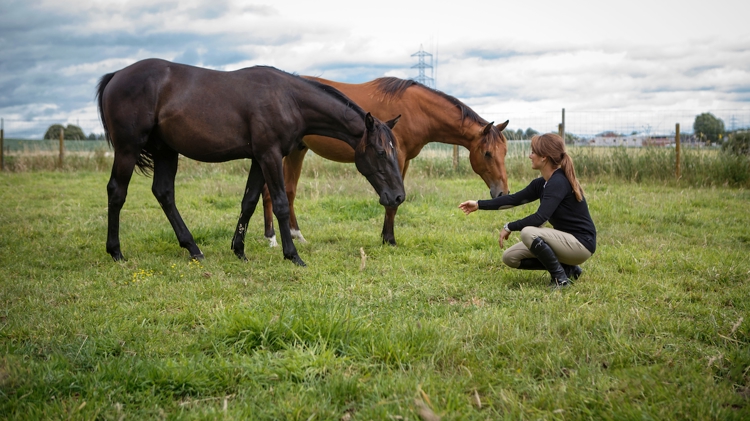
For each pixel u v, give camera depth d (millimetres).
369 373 2564
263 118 4855
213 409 2219
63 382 2469
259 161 4980
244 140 4938
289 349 2750
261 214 7930
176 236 5652
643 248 5559
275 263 5051
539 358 2727
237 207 8773
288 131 4977
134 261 4969
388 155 5027
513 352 2787
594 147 12781
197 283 4289
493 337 2994
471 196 9242
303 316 3084
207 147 4918
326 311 3227
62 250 5531
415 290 4102
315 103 5062
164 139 5000
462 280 4426
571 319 3262
